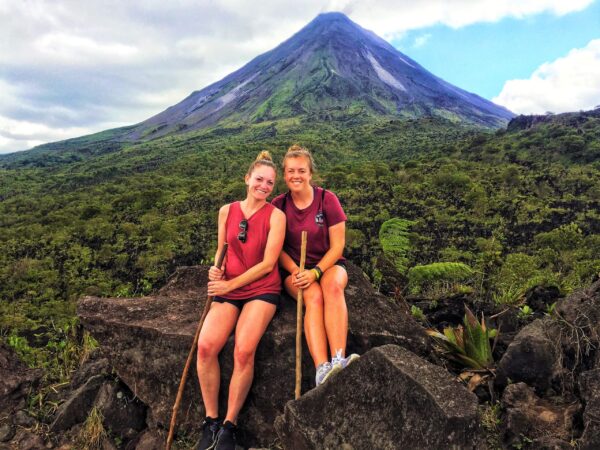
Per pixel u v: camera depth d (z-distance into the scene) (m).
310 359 3.26
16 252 31.55
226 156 115.38
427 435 2.29
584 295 3.32
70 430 3.51
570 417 2.80
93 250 29.36
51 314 17.48
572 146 65.88
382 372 2.53
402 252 6.13
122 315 3.62
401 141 138.12
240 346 3.08
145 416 3.54
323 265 3.24
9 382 3.69
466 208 33.06
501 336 4.09
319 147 130.00
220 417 3.18
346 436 2.50
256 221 3.28
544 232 22.03
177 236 30.36
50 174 151.75
